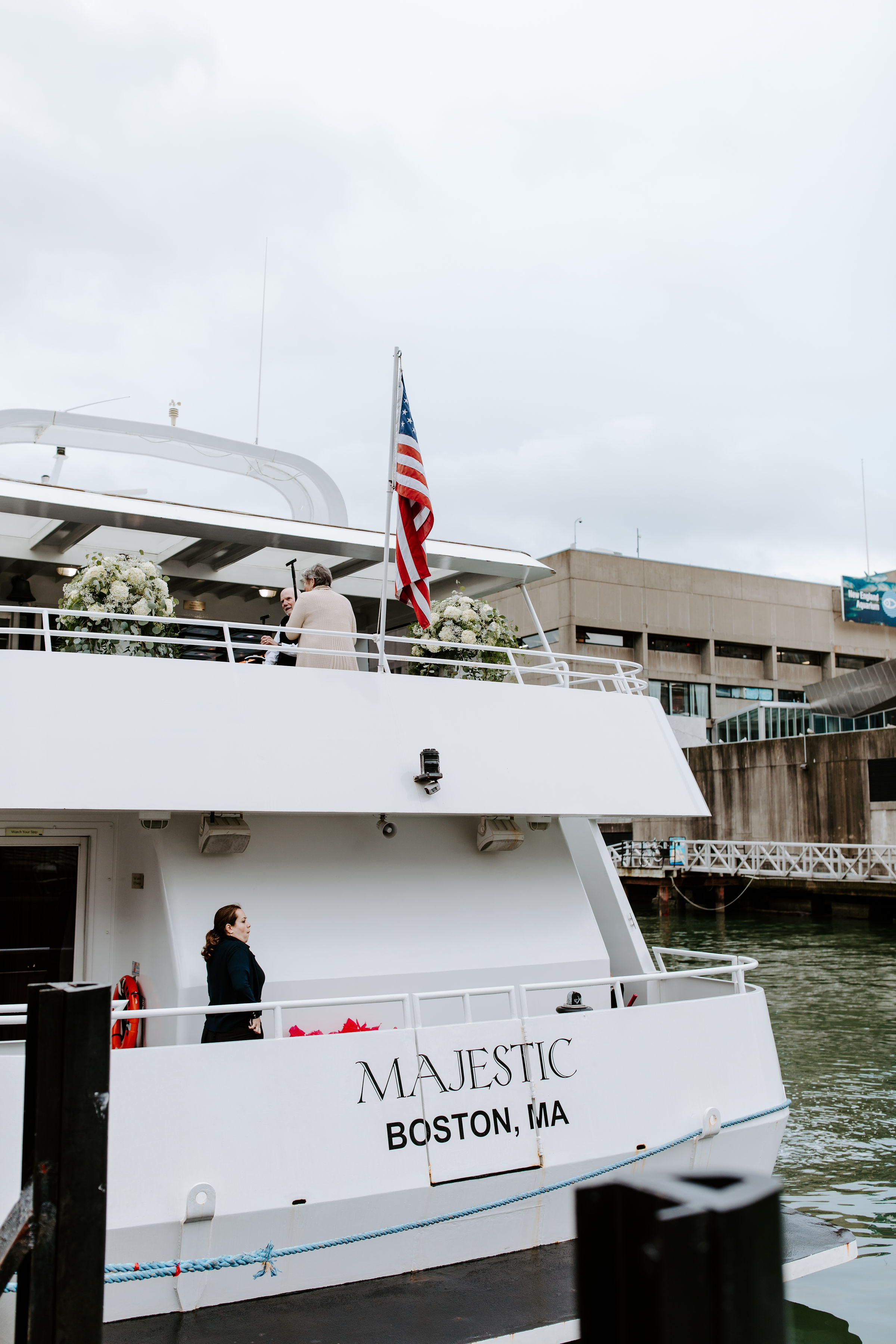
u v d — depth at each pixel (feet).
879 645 199.41
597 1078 22.57
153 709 22.66
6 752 21.20
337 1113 19.98
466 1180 20.79
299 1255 19.52
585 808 26.76
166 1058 18.94
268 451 39.01
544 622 176.24
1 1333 17.21
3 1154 17.87
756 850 129.39
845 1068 48.80
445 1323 19.06
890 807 124.47
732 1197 3.65
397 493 27.91
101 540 31.32
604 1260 3.80
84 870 26.16
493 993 23.38
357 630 39.37
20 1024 18.04
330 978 24.36
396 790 24.44
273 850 25.32
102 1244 10.49
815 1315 24.95
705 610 183.11
